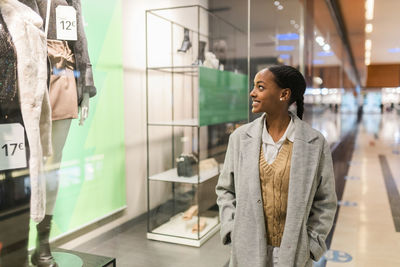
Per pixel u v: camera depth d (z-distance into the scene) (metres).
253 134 1.46
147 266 2.84
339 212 4.30
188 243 3.27
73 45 2.43
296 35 4.30
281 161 1.40
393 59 15.77
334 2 6.46
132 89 3.57
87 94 2.64
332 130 7.09
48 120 2.14
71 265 2.22
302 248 1.35
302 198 1.35
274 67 1.42
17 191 2.01
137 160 3.68
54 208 2.46
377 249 3.24
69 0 2.39
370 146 10.07
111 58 3.23
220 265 2.89
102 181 3.19
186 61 4.07
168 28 3.95
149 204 3.74
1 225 1.99
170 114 4.09
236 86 4.16
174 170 3.88
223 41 4.39
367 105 26.16
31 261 2.15
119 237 3.40
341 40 9.28
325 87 6.06
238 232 1.43
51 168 2.30
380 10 6.89
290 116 1.49
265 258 1.38
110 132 3.26
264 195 1.42
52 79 2.24
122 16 3.39
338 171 6.65
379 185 5.60
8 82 1.88
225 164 1.57
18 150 1.98
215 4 4.40
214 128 4.17
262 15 4.50
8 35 1.88
